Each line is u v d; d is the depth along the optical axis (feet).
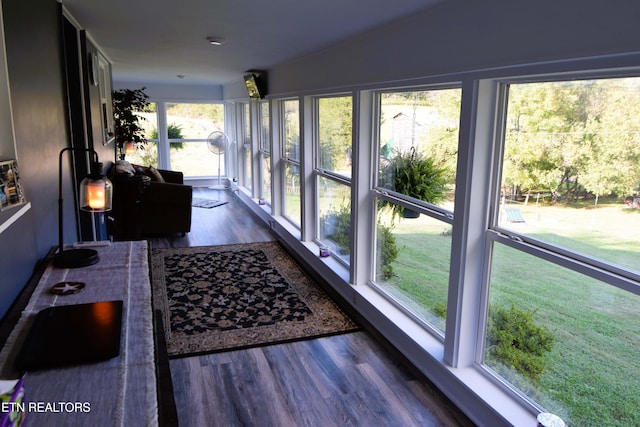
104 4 8.41
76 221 9.64
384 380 8.96
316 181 15.74
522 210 6.81
